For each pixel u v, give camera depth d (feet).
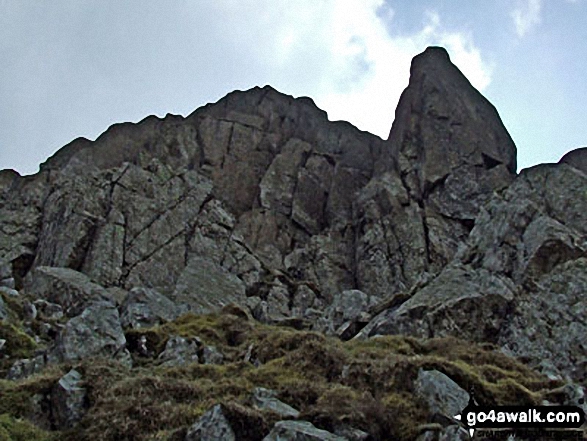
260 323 120.57
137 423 61.31
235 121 208.54
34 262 150.92
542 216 132.57
